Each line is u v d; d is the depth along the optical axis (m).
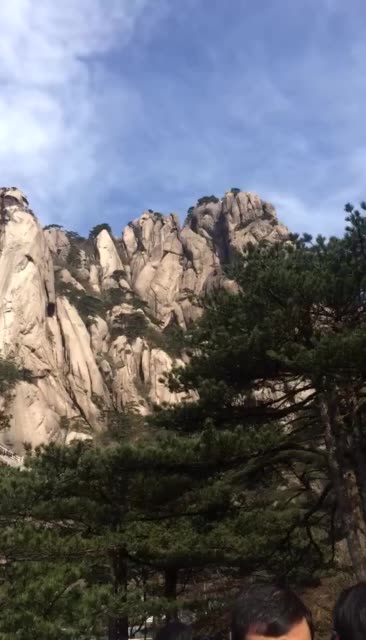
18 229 106.25
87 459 14.87
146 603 13.77
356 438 15.14
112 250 143.75
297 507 18.03
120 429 87.88
